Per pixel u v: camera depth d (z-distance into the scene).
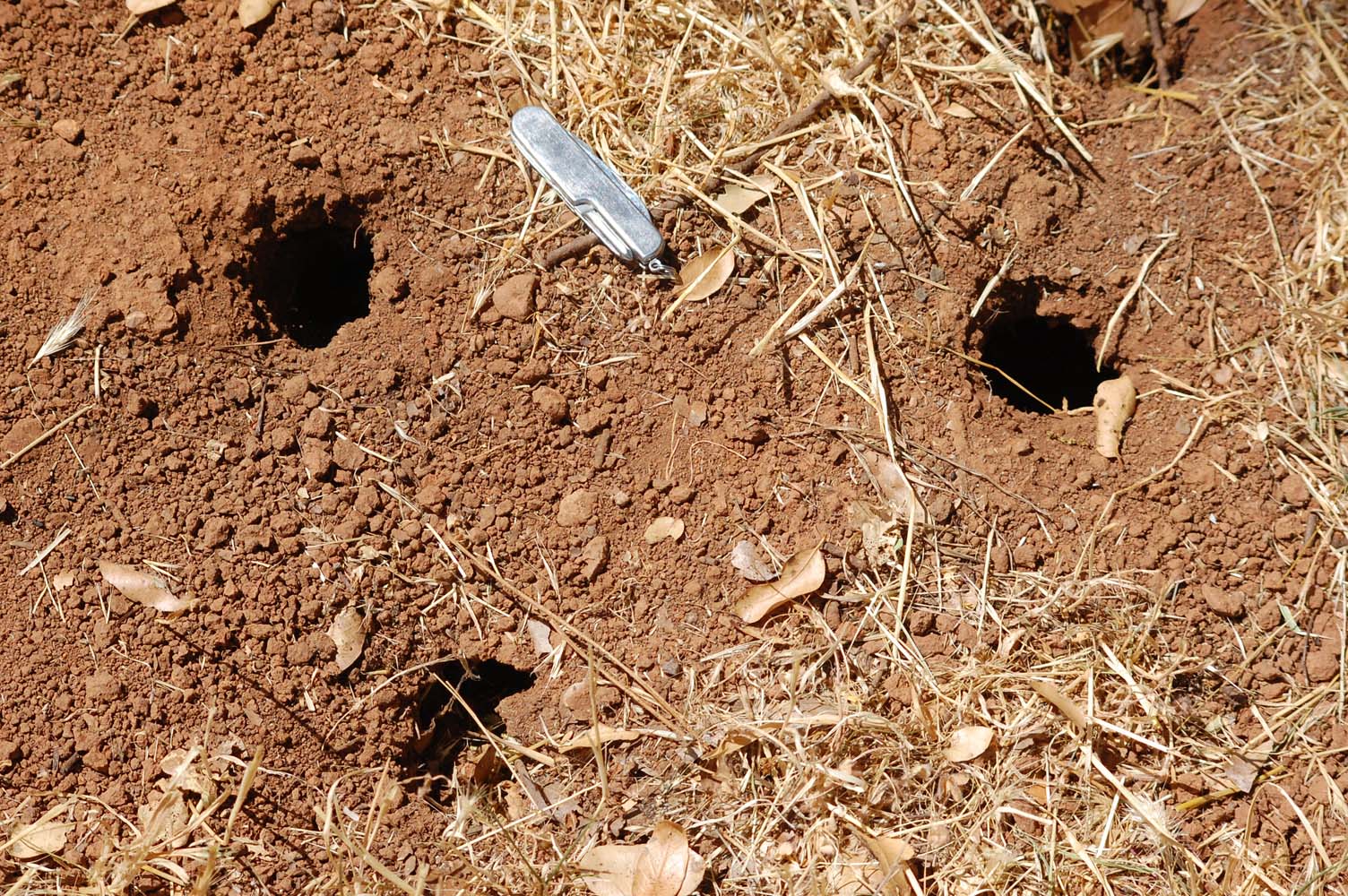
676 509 1.58
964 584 1.58
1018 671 1.57
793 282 1.60
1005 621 1.58
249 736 1.55
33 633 1.55
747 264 1.60
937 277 1.60
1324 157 1.63
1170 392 1.61
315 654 1.55
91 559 1.55
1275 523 1.58
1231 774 1.57
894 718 1.57
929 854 1.56
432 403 1.58
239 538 1.56
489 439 1.58
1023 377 1.65
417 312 1.59
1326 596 1.58
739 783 1.56
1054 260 1.61
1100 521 1.58
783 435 1.59
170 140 1.59
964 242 1.60
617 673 1.57
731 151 1.61
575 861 1.55
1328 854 1.56
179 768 1.54
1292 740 1.57
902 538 1.58
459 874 1.55
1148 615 1.58
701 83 1.62
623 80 1.62
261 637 1.55
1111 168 1.63
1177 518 1.59
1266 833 1.56
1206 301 1.61
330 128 1.60
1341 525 1.58
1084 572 1.58
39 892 1.54
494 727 1.57
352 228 1.61
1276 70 1.65
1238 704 1.58
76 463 1.55
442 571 1.57
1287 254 1.62
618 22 1.63
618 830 1.56
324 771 1.56
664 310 1.59
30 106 1.59
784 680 1.57
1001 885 1.56
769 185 1.60
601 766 1.55
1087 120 1.64
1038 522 1.58
